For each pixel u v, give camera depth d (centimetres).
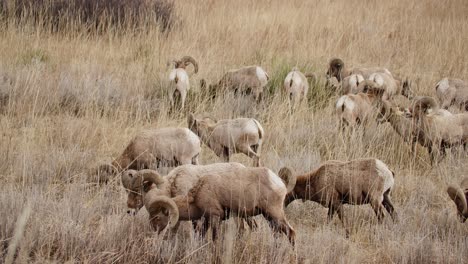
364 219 2502
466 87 3891
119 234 2097
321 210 2581
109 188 2555
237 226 2217
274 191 2078
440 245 2216
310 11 6531
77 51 4550
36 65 3944
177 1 6538
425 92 4425
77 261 1988
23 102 3441
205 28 5406
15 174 2634
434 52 5294
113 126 3275
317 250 2117
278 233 2142
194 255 2025
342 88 4009
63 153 2850
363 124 3369
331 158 3022
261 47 5119
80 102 3609
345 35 5681
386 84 4012
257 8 6431
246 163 2989
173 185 2162
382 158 3095
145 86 4031
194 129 2962
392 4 7294
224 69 4475
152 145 2645
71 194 2406
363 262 2172
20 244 1964
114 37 4975
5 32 4669
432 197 2716
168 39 5019
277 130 3275
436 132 3078
